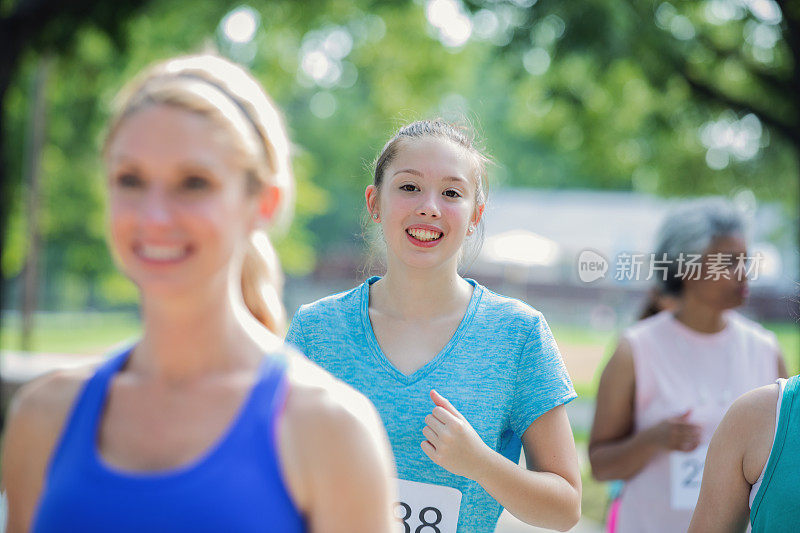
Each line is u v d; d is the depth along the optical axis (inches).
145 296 100.7
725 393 268.1
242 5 1215.6
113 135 98.9
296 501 97.3
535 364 185.2
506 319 188.4
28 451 106.1
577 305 2456.9
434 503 179.3
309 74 1658.5
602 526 517.0
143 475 94.6
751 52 1176.8
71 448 99.9
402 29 1438.2
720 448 166.9
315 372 103.0
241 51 1589.6
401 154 192.5
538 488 170.4
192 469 93.8
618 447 264.5
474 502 182.9
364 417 100.5
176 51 1269.7
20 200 1749.5
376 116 1633.9
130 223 95.3
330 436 97.6
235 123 99.0
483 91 3011.8
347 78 2087.8
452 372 183.2
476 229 221.1
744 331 278.1
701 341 271.9
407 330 190.9
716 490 166.4
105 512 93.7
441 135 193.5
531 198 2778.1
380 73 1545.3
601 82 1076.5
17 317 2800.2
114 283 2383.1
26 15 875.4
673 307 276.4
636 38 997.2
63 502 96.1
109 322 2947.8
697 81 1088.2
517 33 1000.2
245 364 102.1
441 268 191.2
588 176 1708.9
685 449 252.5
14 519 108.4
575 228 2561.5
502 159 3272.6
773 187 1475.1
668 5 1066.1
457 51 1496.1
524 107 1499.8
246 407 97.2
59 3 872.9
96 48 1169.4
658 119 1254.3
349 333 192.2
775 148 1368.1
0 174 963.3
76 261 2352.4
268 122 105.3
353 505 97.9
